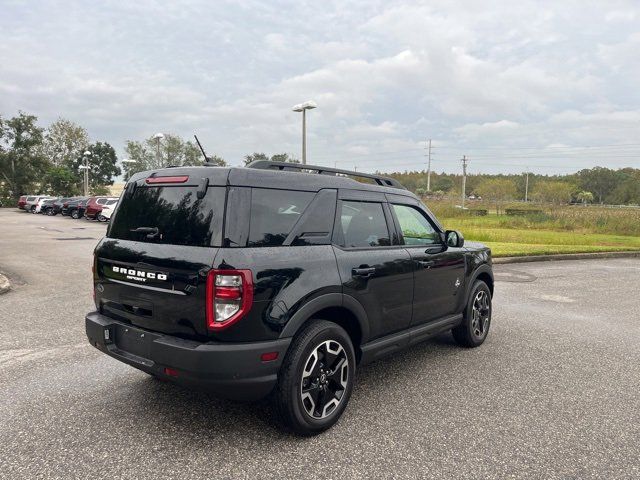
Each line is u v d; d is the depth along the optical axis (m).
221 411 3.71
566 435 3.42
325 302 3.36
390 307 4.03
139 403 3.83
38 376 4.40
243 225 3.04
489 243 18.41
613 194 133.25
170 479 2.79
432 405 3.91
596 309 7.80
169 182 3.36
